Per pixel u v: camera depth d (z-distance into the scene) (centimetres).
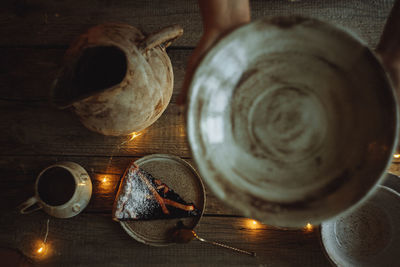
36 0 68
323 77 39
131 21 67
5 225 66
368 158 37
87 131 67
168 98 58
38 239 66
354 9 66
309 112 39
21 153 67
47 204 60
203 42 48
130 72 49
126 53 48
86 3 68
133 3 68
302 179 39
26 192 66
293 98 39
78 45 48
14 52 68
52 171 66
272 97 39
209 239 65
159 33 48
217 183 38
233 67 39
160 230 64
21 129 67
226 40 37
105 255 66
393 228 60
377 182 36
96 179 66
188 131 38
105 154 67
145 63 50
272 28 37
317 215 37
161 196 64
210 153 38
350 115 38
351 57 37
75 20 68
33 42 68
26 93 67
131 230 63
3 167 67
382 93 36
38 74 68
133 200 63
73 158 67
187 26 67
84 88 52
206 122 39
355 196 37
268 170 39
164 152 67
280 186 38
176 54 67
